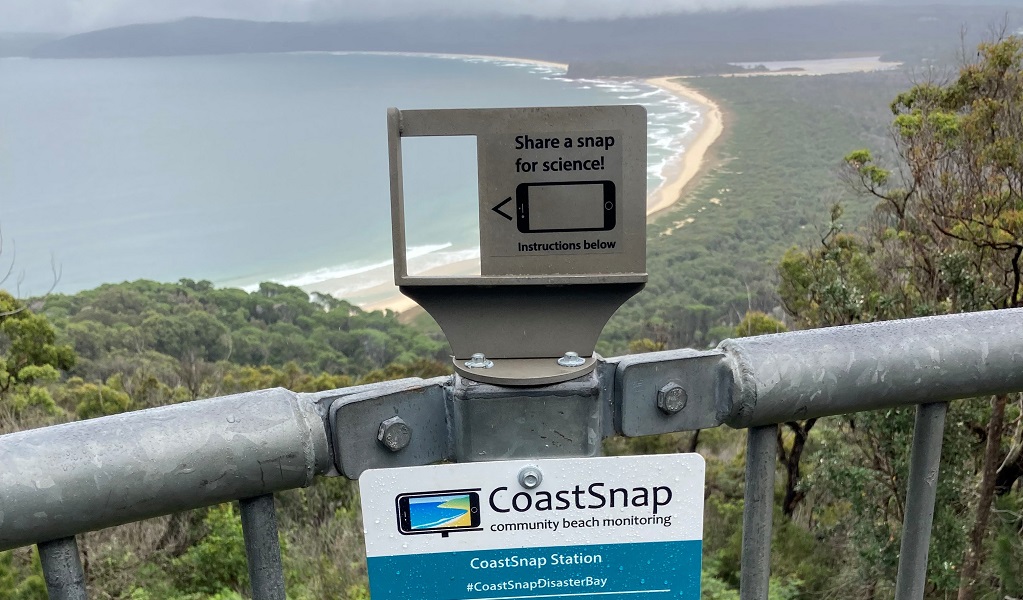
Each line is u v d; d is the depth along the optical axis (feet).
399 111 2.50
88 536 19.19
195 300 157.07
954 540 16.24
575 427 2.67
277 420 2.41
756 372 2.75
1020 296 22.16
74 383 59.47
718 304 89.81
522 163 2.58
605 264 2.66
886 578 19.83
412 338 145.07
